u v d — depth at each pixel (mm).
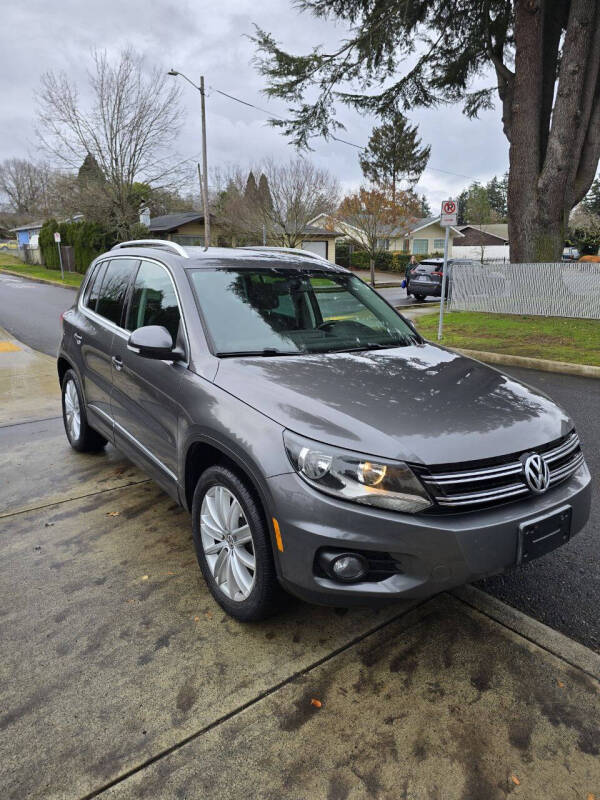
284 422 2332
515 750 1984
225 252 3756
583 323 13500
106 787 1844
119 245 4559
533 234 15133
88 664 2389
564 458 2555
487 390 2740
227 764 1932
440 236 50344
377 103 17016
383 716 2127
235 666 2383
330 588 2174
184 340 3021
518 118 14547
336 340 3289
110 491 4148
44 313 16375
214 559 2783
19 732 2049
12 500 3986
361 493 2123
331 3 14742
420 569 2137
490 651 2469
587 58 13672
